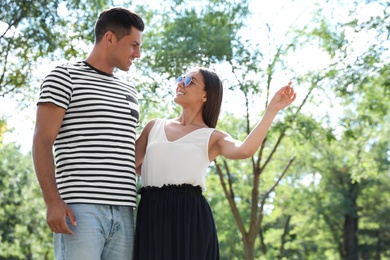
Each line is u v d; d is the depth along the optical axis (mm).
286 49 13352
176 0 12625
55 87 3805
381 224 30594
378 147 25344
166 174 4031
